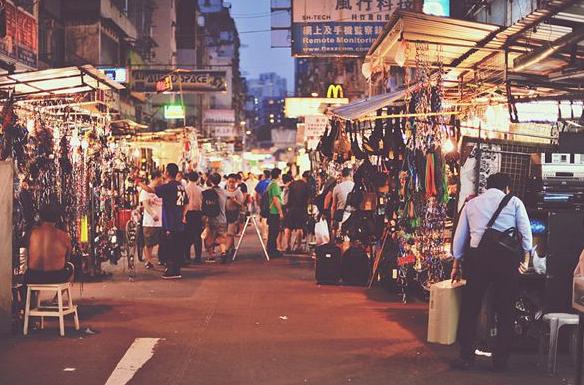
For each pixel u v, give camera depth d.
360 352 7.88
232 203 17.02
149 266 15.07
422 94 10.64
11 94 10.62
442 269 10.76
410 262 10.99
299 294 11.80
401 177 11.12
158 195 13.82
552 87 10.91
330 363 7.41
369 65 12.70
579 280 5.92
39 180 11.16
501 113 12.84
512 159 9.09
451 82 13.60
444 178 10.38
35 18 20.22
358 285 12.80
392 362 7.47
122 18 33.94
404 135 11.97
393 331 8.95
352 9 20.75
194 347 8.05
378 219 12.61
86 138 13.15
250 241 22.44
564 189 8.09
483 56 11.41
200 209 16.25
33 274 8.73
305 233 19.36
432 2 18.61
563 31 9.91
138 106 41.19
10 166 8.65
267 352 7.84
